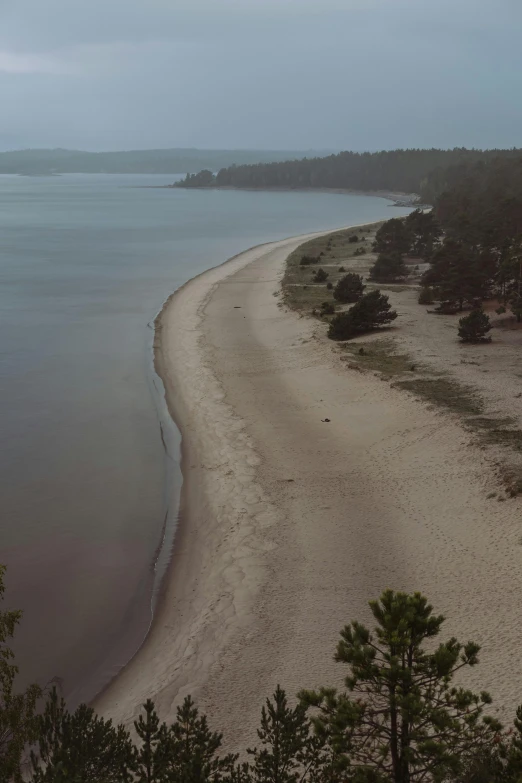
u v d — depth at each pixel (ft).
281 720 46.32
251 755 53.21
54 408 139.64
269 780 44.50
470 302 216.74
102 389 151.53
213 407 136.26
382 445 112.47
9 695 44.52
